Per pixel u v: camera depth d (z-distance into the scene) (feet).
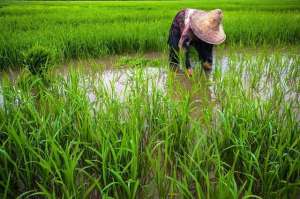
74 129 11.29
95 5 63.16
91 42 23.75
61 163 9.59
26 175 9.38
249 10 48.08
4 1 84.58
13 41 22.34
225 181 8.30
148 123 12.30
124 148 8.84
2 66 20.95
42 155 9.96
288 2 67.46
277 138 10.11
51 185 9.21
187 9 18.52
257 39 27.32
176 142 11.05
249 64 19.24
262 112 12.46
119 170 9.01
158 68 20.29
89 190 8.23
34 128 10.69
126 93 15.79
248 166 9.52
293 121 10.93
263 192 9.02
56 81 15.49
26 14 43.62
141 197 9.24
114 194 8.82
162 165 10.37
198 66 18.80
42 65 17.48
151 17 37.45
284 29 28.04
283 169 9.21
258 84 16.66
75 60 22.81
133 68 19.85
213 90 16.53
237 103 12.63
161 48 25.03
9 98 12.73
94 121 11.31
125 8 52.95
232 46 25.14
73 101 12.37
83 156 10.39
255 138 10.06
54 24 32.42
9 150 9.70
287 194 8.94
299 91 15.96
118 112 12.19
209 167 10.10
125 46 25.03
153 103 12.76
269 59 20.83
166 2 72.59
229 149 10.30
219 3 65.10
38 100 15.23
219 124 11.61
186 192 8.48
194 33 16.97
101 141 9.83
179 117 11.59
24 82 14.82
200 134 10.08
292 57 21.93
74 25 31.76
